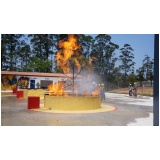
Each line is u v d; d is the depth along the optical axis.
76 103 11.29
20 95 19.95
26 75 30.03
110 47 46.16
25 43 44.75
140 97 23.80
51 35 43.62
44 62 38.81
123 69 49.78
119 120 8.83
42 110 11.25
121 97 23.64
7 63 41.94
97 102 12.09
